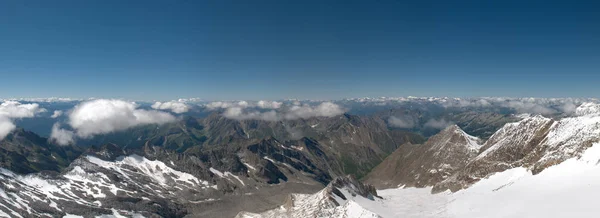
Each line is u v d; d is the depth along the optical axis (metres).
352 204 198.12
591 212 135.38
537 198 171.88
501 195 198.50
